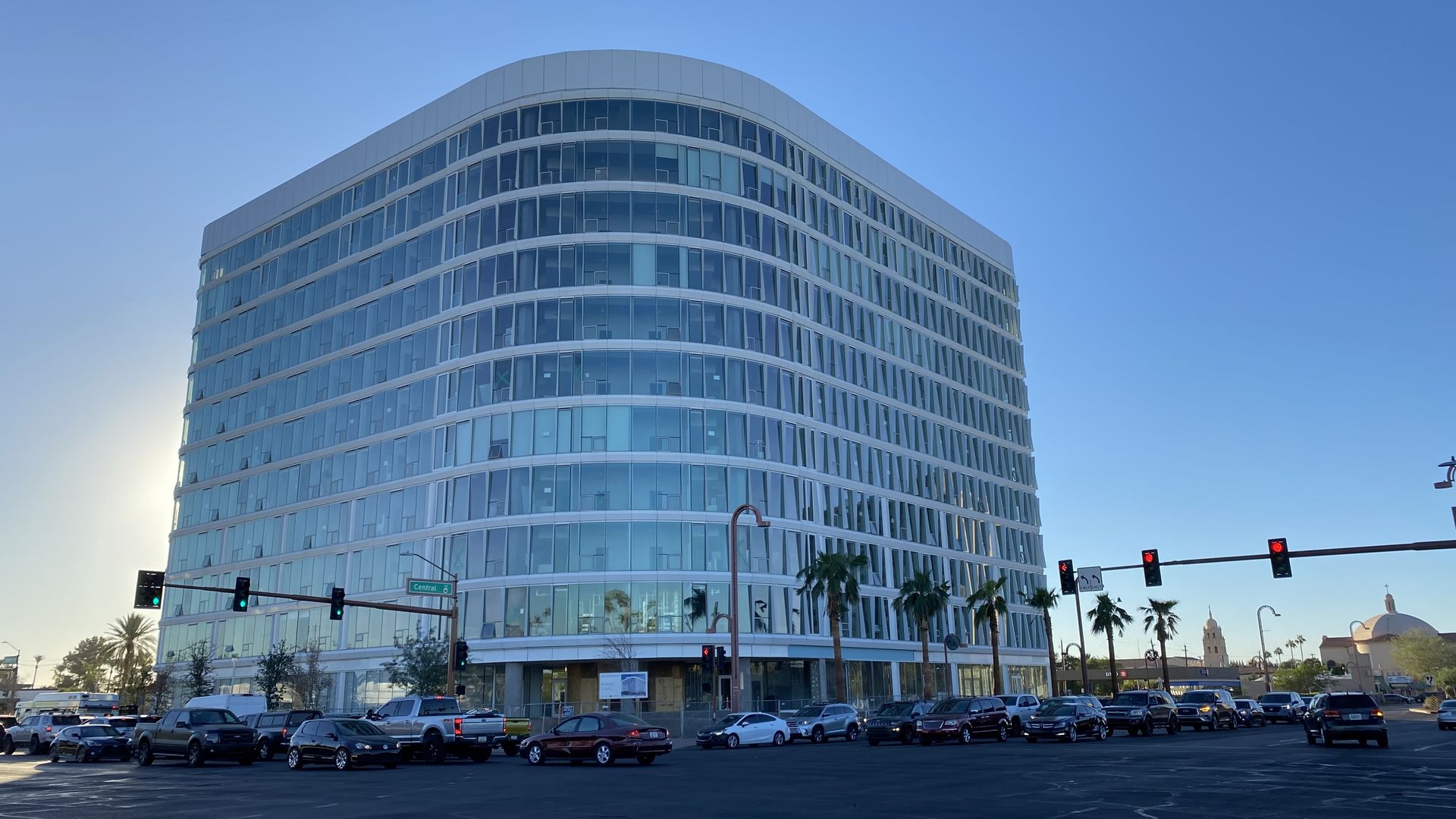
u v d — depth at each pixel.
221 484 77.44
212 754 36.56
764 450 62.31
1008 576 86.38
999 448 89.50
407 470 63.94
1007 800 19.12
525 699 57.44
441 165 67.56
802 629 61.75
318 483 69.56
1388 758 29.59
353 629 64.31
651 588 57.06
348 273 72.00
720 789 22.61
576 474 58.28
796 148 70.88
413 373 65.31
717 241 63.50
